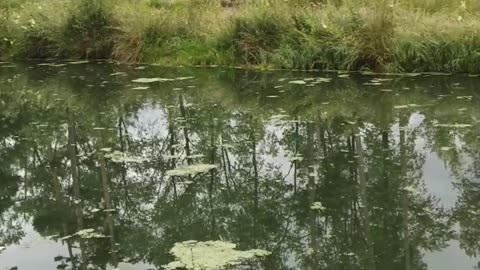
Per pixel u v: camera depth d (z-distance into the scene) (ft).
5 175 19.51
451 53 29.48
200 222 14.62
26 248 13.38
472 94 25.11
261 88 29.25
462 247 12.33
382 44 30.96
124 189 17.34
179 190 16.99
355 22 32.40
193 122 23.95
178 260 12.22
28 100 30.04
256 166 18.45
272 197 16.06
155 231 14.12
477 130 20.20
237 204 15.81
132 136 22.58
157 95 29.30
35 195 17.56
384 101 25.05
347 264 11.81
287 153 19.52
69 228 14.64
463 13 32.22
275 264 11.88
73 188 17.78
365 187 16.20
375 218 14.19
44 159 20.97
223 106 26.32
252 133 21.95
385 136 20.36
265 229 13.98
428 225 13.56
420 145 19.13
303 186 16.67
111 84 32.30
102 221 15.03
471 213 14.07
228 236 13.65
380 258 12.00
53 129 24.54
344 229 13.70
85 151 21.29
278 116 23.85
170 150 20.43
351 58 31.58
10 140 23.62
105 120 25.34
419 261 11.75
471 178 16.25
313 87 28.48
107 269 11.97
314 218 14.49
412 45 30.14
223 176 17.89
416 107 23.70
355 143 19.65
